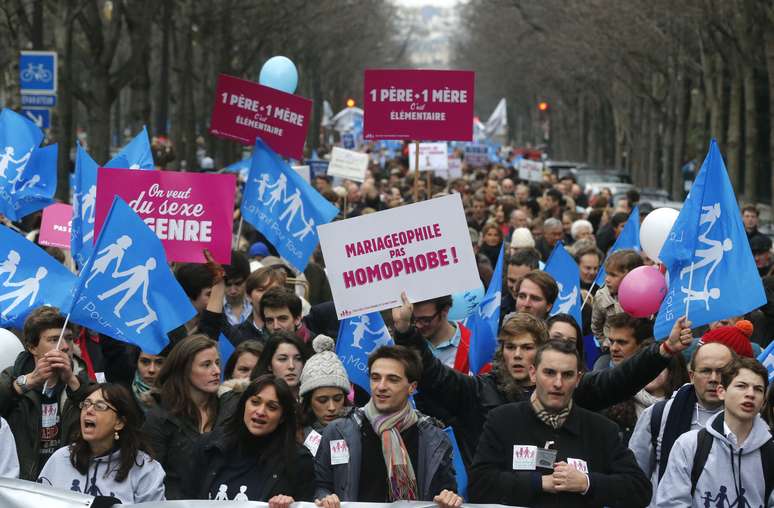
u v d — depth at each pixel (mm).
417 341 15102
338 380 15078
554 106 181125
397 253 15461
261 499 13219
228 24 91438
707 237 15234
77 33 75625
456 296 19797
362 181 46406
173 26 81250
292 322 18375
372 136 27578
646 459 14750
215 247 18688
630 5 82812
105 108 55250
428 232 15422
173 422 14703
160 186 18703
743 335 15500
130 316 15453
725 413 13484
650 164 110562
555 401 12922
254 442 13359
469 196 50938
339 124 109375
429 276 15438
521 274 21562
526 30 135625
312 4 111250
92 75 55188
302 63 140375
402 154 86625
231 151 103000
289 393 13328
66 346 15398
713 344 14328
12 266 17281
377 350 13594
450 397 15172
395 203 41156
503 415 13180
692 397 14516
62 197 52719
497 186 50562
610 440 13117
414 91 27406
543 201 43750
